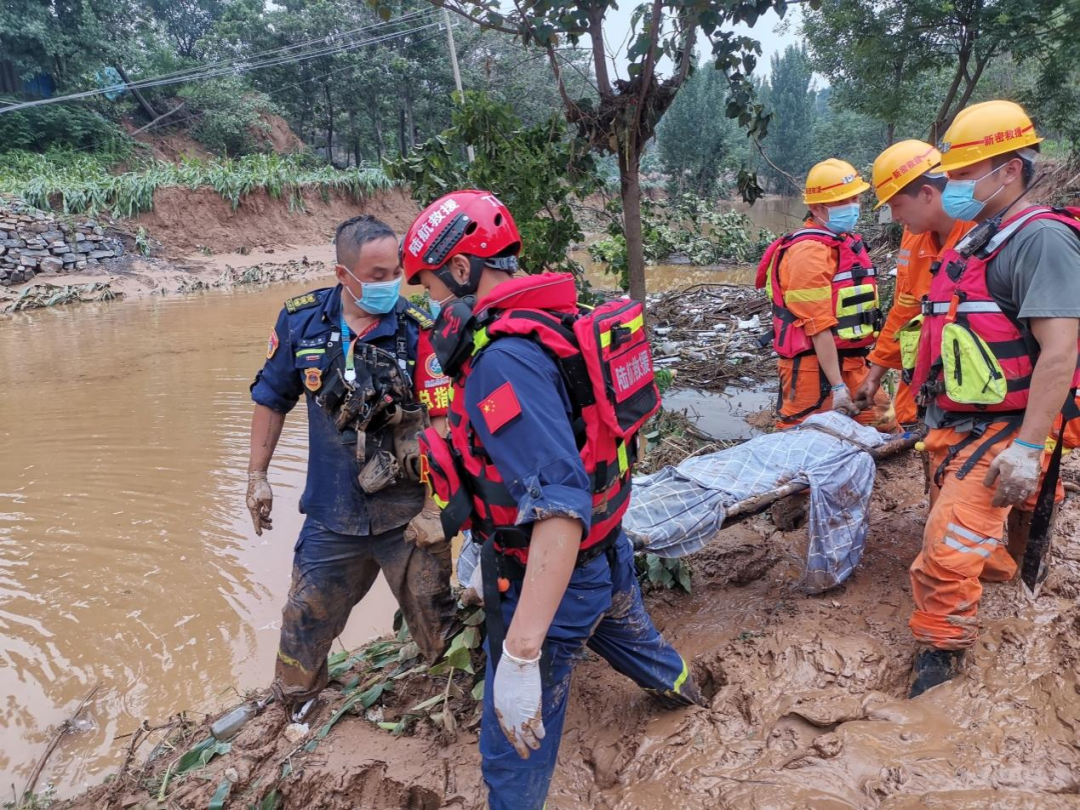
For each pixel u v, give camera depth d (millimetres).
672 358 9688
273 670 4195
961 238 3014
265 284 22141
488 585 2191
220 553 5484
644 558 3857
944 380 2793
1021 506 3150
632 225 5566
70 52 35406
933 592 2754
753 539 4172
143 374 10797
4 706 4000
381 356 3041
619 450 2256
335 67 42281
